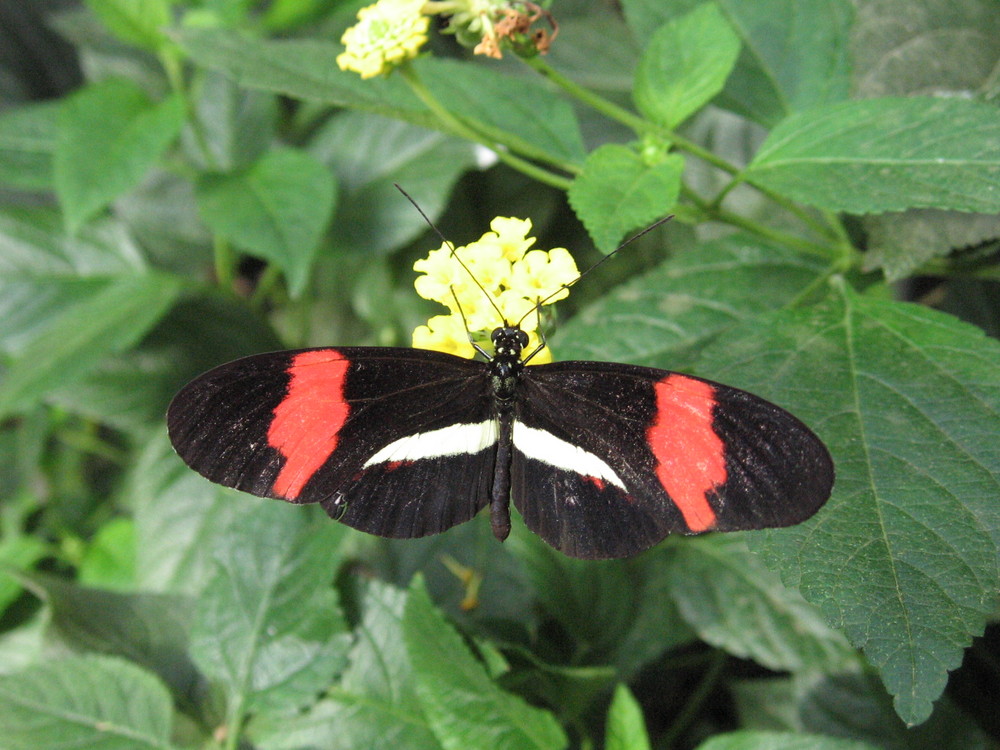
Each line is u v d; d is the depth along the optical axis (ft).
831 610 0.34
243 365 0.38
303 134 0.78
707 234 0.60
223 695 0.51
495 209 0.71
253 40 0.51
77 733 0.50
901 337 0.40
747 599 0.54
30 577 0.54
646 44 0.53
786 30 0.51
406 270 0.73
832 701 0.53
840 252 0.48
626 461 0.38
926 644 0.33
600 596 0.54
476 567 0.57
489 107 0.50
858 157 0.40
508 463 0.40
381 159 0.70
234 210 0.62
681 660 0.61
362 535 0.59
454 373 0.41
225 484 0.38
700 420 0.36
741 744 0.44
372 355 0.40
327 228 0.68
